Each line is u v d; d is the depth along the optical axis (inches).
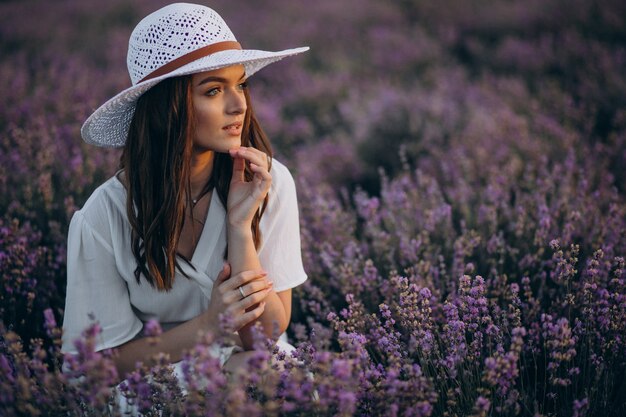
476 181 181.2
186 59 76.6
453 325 83.6
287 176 90.1
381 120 243.6
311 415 69.1
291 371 74.8
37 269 117.1
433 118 249.4
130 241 83.0
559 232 130.6
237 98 78.1
